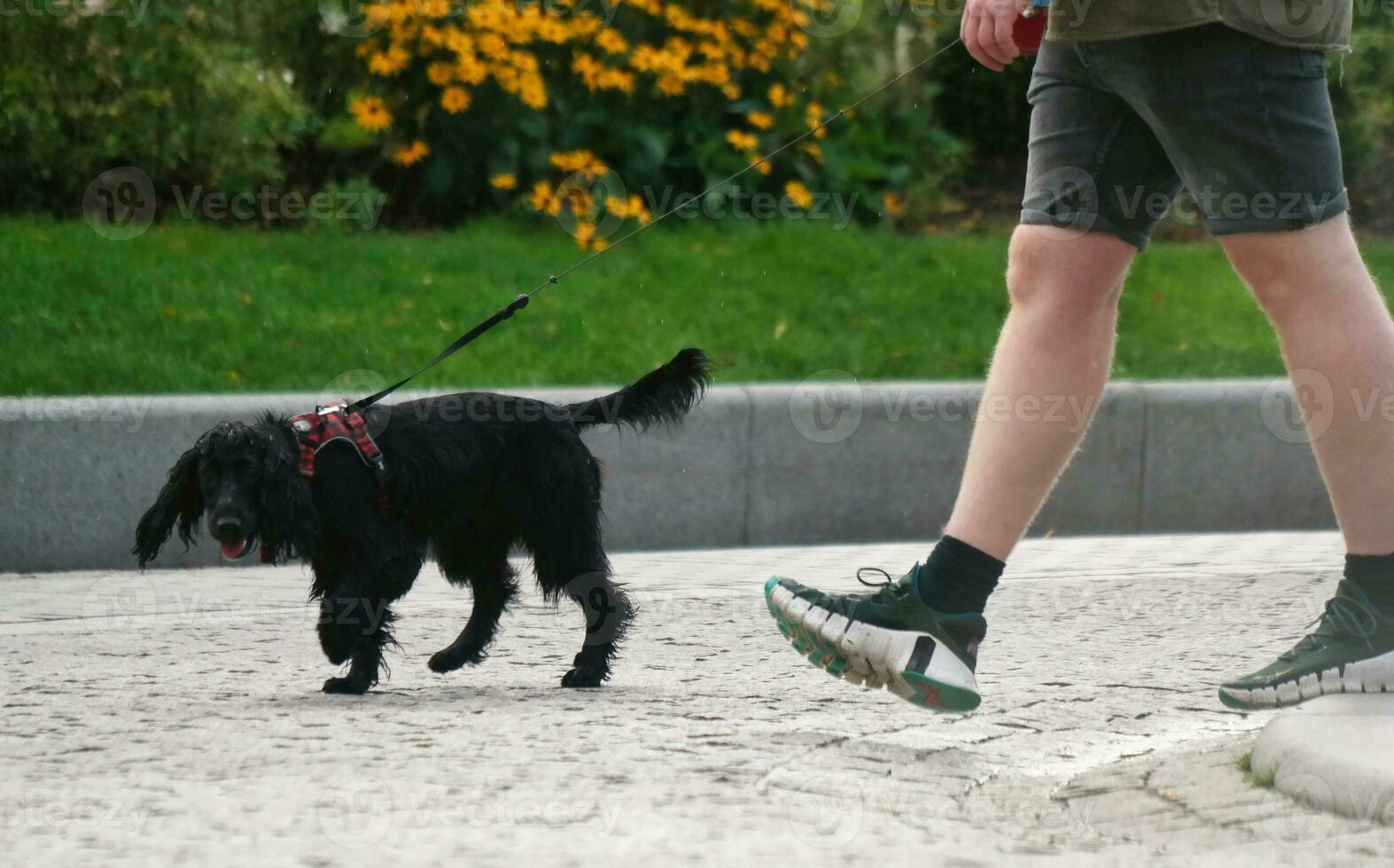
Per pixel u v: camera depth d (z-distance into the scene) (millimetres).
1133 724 7242
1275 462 15688
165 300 15281
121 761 6492
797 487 14383
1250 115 6055
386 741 6836
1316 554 13531
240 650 9383
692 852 5203
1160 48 6125
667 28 19297
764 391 14289
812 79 20344
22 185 17406
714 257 18234
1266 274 6234
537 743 6785
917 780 6164
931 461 14781
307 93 19344
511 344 15648
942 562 6684
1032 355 6566
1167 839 5402
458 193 19094
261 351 14695
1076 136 6496
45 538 12289
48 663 8891
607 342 15953
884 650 6672
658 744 6762
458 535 9016
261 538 8242
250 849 5254
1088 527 15180
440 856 5156
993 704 7641
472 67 17766
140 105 17109
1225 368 16891
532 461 8891
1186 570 12391
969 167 22609
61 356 13953
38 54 16828
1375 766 5648
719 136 19625
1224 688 6383
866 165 20203
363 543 8445
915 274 18391
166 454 12555
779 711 7555
